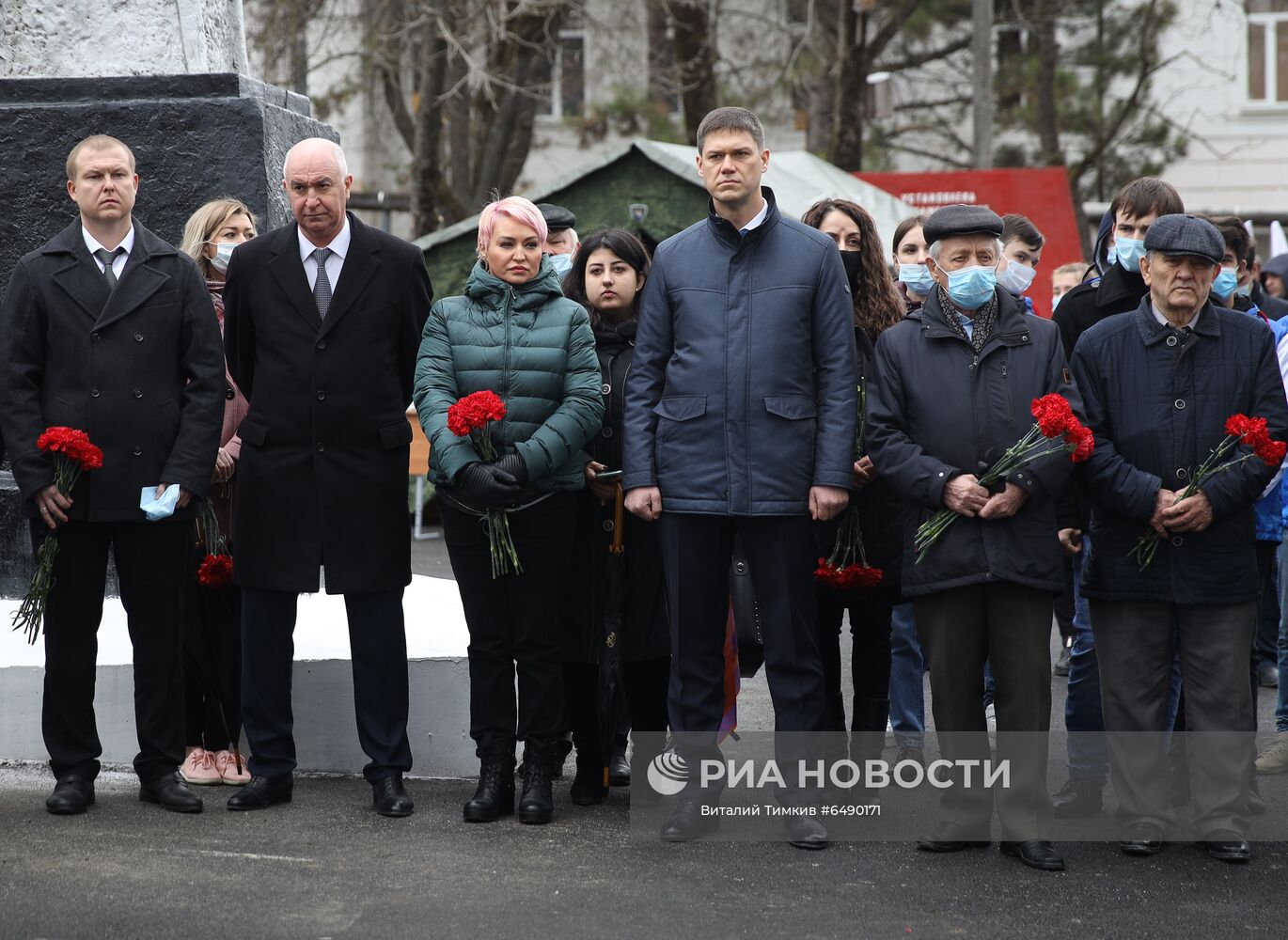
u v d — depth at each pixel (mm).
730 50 23344
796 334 5195
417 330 5508
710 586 5215
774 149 25328
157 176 6867
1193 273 5141
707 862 4859
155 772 5328
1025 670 5027
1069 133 22391
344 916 4223
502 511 5188
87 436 5168
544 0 17922
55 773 5281
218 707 5707
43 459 5117
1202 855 5074
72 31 7211
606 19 22234
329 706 5883
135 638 5312
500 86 19516
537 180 25281
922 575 5086
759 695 7770
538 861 4797
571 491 5348
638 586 5586
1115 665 5215
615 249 5652
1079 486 5285
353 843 4926
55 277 5250
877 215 14398
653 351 5340
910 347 5176
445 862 4750
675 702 5203
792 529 5164
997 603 5051
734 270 5246
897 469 5078
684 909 4379
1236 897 4637
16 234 6867
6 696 5836
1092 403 5281
